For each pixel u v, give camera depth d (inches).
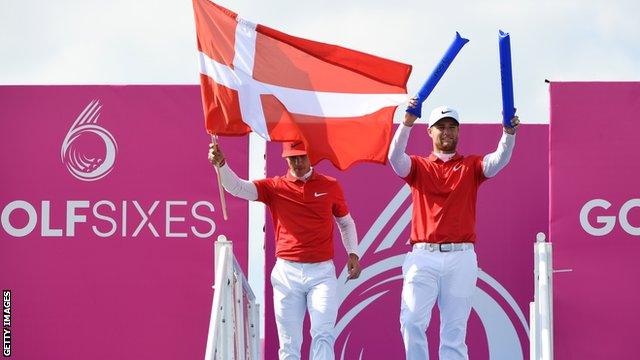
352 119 887.7
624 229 996.6
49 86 1051.3
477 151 1065.5
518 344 1062.4
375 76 892.6
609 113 1000.2
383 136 887.7
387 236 1066.1
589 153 999.6
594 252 998.4
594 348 996.6
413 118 847.1
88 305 1039.0
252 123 885.2
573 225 999.0
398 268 1064.8
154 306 1037.2
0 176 1048.2
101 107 1050.7
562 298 998.4
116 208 1044.5
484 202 1069.1
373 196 1067.9
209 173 1043.3
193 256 1039.6
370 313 1061.8
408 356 872.9
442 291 872.9
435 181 872.3
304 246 908.0
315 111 888.9
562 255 999.6
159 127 1048.8
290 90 888.3
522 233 1067.3
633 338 994.1
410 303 870.4
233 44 890.7
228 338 876.6
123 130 1048.2
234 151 1043.9
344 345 1061.1
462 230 868.6
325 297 904.3
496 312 1064.8
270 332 1058.7
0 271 1042.7
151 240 1041.5
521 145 1070.4
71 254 1042.7
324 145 887.1
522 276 1065.5
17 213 1045.8
